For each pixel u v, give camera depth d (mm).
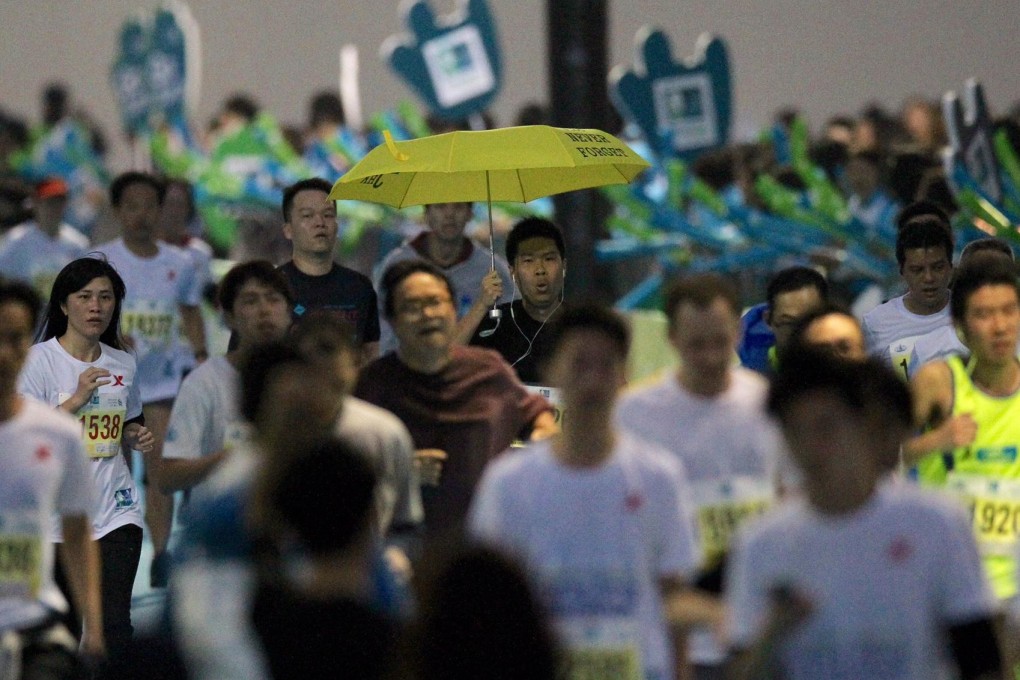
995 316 16547
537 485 13078
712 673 14641
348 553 10406
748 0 49469
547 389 19703
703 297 14141
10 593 14977
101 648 16047
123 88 47875
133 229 26719
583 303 13203
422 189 21266
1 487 14953
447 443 16859
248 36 53906
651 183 34156
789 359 11984
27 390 19719
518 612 9547
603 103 31906
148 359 26797
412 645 9680
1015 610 16281
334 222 22562
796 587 11766
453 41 37562
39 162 46594
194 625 12422
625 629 12992
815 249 30500
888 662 11789
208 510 12664
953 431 16234
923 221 21188
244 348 18219
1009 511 16719
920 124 40562
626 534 13023
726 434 14352
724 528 14328
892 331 21359
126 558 19547
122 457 20047
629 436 14406
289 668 9977
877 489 11914
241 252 33719
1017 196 28266
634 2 50219
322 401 13711
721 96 35375
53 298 19938
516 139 19438
